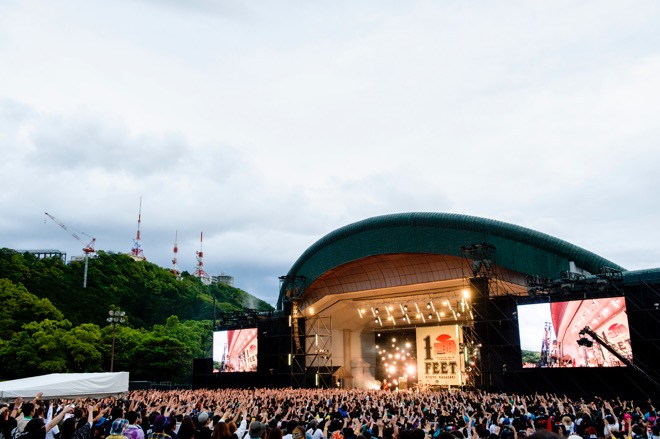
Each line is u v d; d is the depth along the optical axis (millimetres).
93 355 74062
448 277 55719
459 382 56812
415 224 56250
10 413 13406
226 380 64125
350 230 60219
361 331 71250
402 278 58844
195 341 106188
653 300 38938
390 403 27234
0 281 91688
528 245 51094
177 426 14562
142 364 78938
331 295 63875
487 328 44719
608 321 40000
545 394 39281
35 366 69688
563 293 42781
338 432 11438
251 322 65562
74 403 24469
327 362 64750
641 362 38219
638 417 17859
